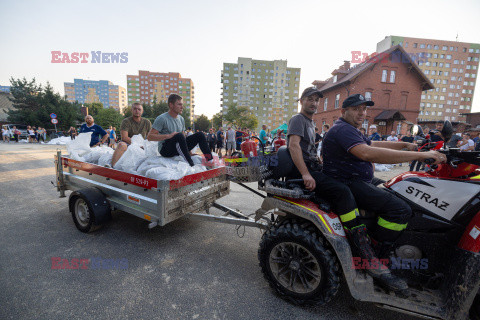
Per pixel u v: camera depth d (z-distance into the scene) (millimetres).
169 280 2514
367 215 2090
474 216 1719
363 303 2246
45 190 5734
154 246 3225
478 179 1810
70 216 4172
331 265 1925
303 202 2129
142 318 1992
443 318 1693
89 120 5820
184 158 3543
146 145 3539
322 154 2289
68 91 152625
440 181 1898
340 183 2049
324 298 2002
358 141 1943
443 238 1923
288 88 104875
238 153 2637
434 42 78312
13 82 37688
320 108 30375
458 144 8672
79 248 3117
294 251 2143
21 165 8938
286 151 2357
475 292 1586
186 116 74125
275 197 2279
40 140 23859
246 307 2152
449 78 80938
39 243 3223
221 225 3963
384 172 9062
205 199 3352
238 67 101750
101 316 1999
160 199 2625
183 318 2006
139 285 2416
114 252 3045
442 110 82625
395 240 1976
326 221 1938
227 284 2473
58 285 2377
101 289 2338
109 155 3951
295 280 2195
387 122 24375
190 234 3611
